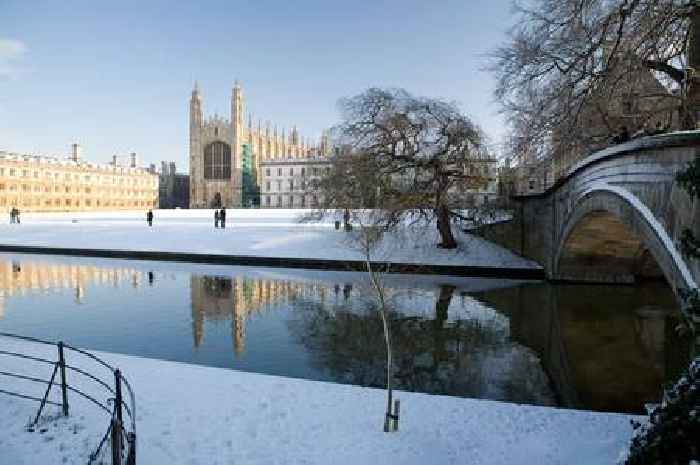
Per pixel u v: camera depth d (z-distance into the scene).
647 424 6.88
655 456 5.50
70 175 118.44
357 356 16.05
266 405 9.92
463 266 31.75
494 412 9.76
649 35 15.92
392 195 33.66
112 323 19.89
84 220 61.94
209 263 36.78
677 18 15.88
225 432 8.66
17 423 8.71
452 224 38.81
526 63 21.52
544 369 15.07
